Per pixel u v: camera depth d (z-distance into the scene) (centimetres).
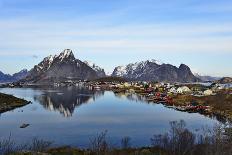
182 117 15700
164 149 7756
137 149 8050
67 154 7675
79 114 16762
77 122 13938
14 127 12612
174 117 15688
